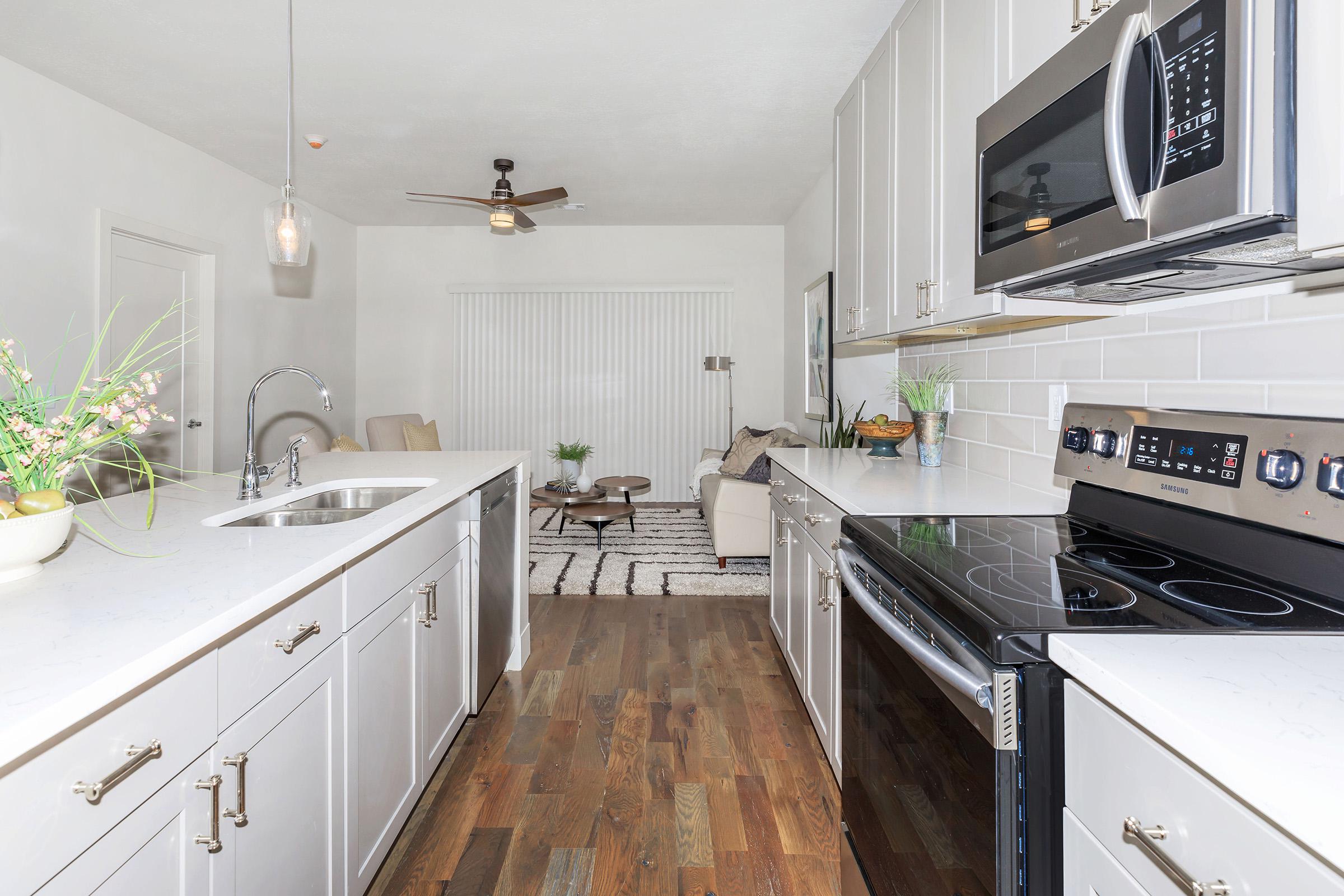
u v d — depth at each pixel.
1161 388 1.46
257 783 1.12
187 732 0.94
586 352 6.98
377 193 5.70
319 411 6.21
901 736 1.20
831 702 2.02
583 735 2.40
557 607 3.79
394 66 3.39
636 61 3.34
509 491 2.86
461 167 4.98
